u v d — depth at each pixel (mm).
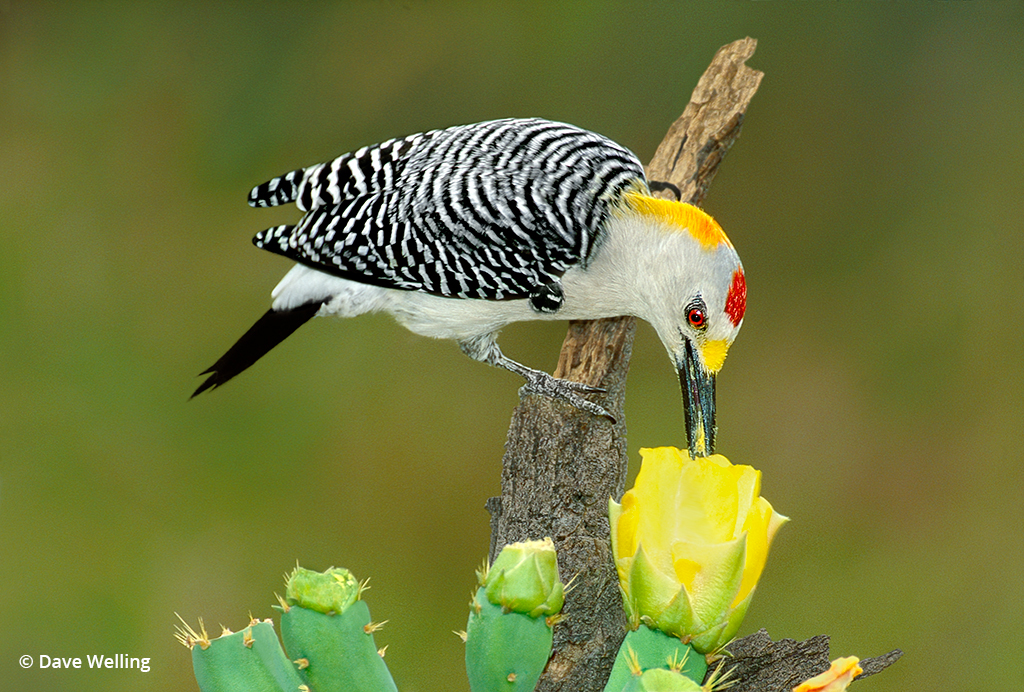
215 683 2650
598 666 5266
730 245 7332
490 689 2656
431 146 7742
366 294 7945
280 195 7957
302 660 2680
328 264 7664
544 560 2666
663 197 8125
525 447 6238
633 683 2303
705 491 2611
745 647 4227
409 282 7629
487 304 7730
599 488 6047
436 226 7438
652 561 2578
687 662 2582
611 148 7910
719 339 7297
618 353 7676
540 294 7559
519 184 7445
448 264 7484
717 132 8195
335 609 2668
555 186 7453
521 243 7398
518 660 2637
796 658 4195
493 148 7645
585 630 5336
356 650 2682
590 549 5684
